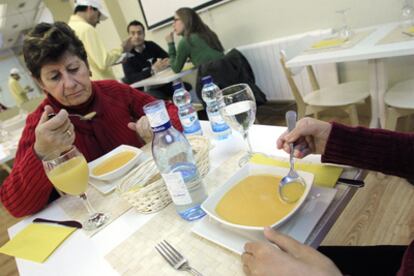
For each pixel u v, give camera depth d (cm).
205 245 55
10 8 368
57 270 60
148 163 80
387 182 155
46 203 90
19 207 84
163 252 55
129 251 59
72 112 115
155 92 324
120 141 124
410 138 59
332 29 214
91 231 69
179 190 60
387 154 59
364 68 225
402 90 162
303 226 51
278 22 262
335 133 61
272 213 54
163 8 349
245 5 276
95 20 284
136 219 69
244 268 46
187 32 268
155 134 63
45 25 100
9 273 185
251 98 81
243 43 300
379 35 166
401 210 138
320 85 246
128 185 75
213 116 98
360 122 232
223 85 234
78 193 74
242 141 92
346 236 135
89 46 267
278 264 43
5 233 235
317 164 67
